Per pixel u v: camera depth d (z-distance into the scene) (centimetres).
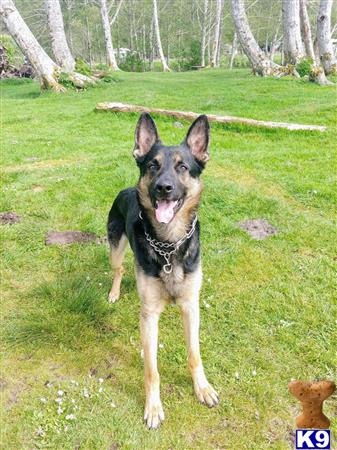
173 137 244
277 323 102
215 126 267
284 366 90
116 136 260
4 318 107
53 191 177
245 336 99
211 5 1346
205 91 396
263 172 189
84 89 444
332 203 158
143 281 83
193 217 88
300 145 227
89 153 230
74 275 125
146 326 82
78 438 76
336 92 345
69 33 1308
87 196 172
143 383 88
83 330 101
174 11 1448
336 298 109
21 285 120
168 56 1437
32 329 100
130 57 1062
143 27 1438
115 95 399
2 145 247
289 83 407
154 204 84
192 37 1467
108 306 111
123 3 1485
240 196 165
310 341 96
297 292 112
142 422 79
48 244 140
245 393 84
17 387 86
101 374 90
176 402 83
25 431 77
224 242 137
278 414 79
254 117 284
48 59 442
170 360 94
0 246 138
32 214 159
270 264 125
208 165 201
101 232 147
